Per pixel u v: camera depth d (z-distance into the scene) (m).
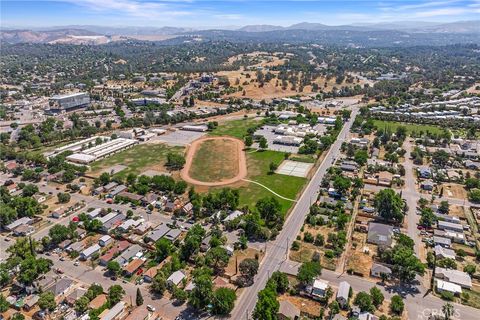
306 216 177.62
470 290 127.94
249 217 162.12
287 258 145.38
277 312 111.75
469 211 182.88
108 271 139.12
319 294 123.38
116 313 114.44
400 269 130.88
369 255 147.12
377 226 163.12
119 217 175.25
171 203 188.62
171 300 123.56
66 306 120.69
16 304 121.94
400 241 148.50
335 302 116.75
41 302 117.38
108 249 152.00
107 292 126.31
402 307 115.81
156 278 127.88
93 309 116.12
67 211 183.12
